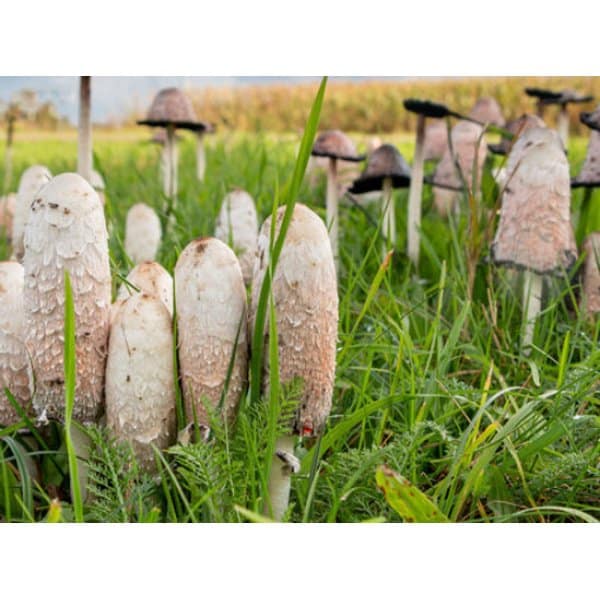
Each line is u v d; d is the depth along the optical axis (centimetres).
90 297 43
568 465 46
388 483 40
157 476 44
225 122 180
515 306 72
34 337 43
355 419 46
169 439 44
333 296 43
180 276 43
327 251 43
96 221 43
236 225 86
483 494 47
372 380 60
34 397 44
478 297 74
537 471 49
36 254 43
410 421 51
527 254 66
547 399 53
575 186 81
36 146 185
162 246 90
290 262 42
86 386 43
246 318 44
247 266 85
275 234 43
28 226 43
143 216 90
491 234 75
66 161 164
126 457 42
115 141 210
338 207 111
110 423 43
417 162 87
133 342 42
